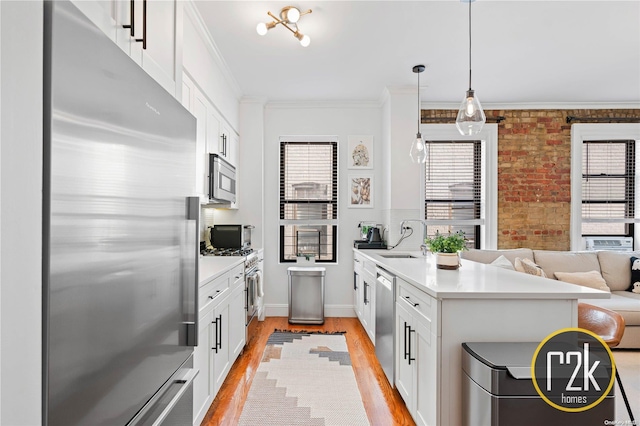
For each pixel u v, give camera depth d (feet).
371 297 10.68
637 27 8.74
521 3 7.75
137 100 3.04
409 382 6.70
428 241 8.05
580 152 14.56
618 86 12.75
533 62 10.78
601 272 12.42
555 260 12.55
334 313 14.37
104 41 2.58
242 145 13.78
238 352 9.23
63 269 2.17
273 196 14.46
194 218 4.36
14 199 1.89
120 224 2.77
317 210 14.70
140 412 3.11
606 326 6.00
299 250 14.71
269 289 14.40
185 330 4.17
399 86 12.69
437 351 5.31
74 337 2.27
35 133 2.00
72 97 2.24
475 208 14.85
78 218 2.29
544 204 14.66
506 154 14.71
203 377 6.26
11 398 1.88
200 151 8.62
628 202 14.70
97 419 2.52
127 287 2.87
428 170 14.92
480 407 4.61
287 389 8.05
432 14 8.18
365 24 8.63
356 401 7.52
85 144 2.36
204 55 8.94
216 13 8.07
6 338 1.85
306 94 13.53
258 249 13.25
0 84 1.81
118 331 2.75
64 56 2.17
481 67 11.13
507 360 4.51
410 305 6.61
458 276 6.72
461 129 7.50
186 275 4.17
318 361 9.68
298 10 7.75
